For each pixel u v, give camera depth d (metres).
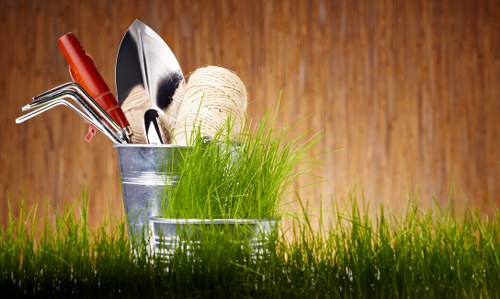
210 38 3.19
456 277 1.55
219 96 1.78
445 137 3.27
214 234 1.57
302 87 3.19
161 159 1.69
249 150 1.70
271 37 3.19
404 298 1.53
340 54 3.21
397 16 3.25
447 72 3.28
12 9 3.20
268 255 1.57
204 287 1.54
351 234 1.58
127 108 1.89
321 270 1.55
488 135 3.30
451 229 1.62
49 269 1.56
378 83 3.23
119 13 3.20
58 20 3.20
